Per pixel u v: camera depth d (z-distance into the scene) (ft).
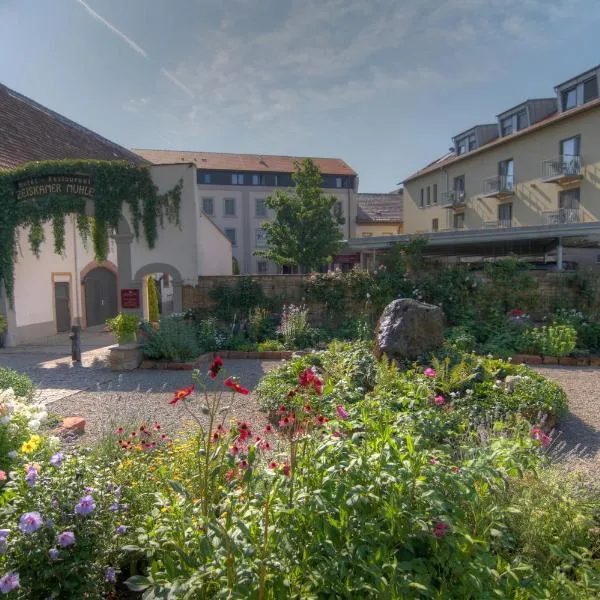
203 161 160.04
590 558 8.37
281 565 6.66
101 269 61.05
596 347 36.76
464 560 7.24
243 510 7.41
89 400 24.34
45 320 51.06
